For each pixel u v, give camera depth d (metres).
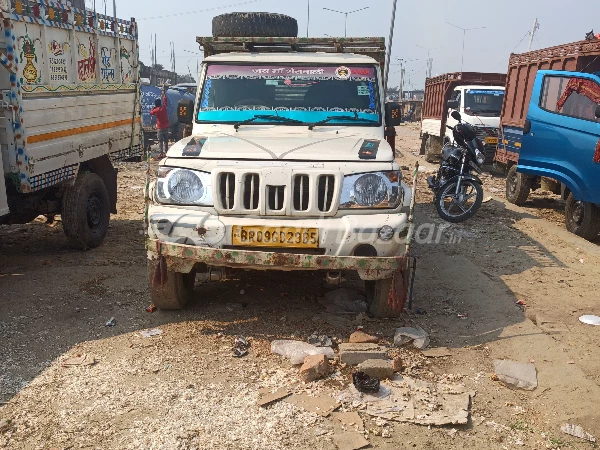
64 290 5.39
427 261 6.57
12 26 5.13
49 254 6.69
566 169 7.72
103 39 7.18
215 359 4.07
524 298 5.48
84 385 3.69
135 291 5.37
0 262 6.33
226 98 5.55
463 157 8.45
